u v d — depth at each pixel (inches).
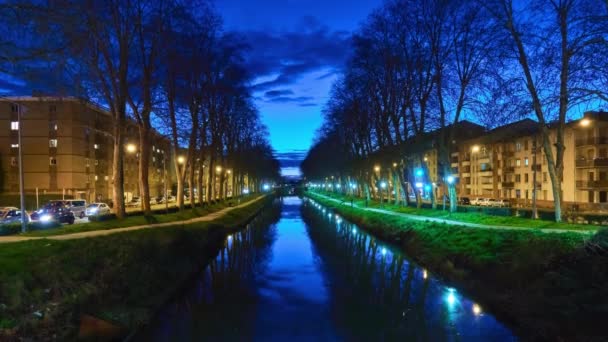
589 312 429.7
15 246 576.1
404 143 1625.2
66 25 423.2
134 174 3779.5
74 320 437.1
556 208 960.3
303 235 1572.3
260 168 4200.3
